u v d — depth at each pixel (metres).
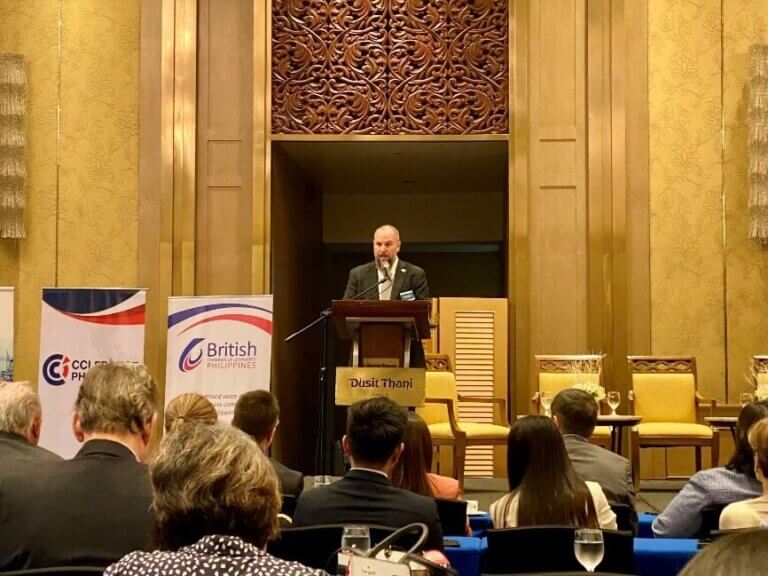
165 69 8.24
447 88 8.20
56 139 8.37
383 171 9.85
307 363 9.96
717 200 7.89
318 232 10.74
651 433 6.74
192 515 1.56
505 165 9.55
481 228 11.21
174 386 6.31
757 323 7.82
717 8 7.98
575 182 8.02
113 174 8.32
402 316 4.50
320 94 8.24
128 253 8.26
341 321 4.58
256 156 8.16
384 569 1.73
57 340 6.10
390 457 2.80
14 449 2.72
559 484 3.05
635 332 7.86
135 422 2.44
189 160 8.21
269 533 1.62
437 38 8.23
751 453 3.38
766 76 7.76
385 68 8.23
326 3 8.27
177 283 8.16
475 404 7.91
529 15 8.10
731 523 2.90
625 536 2.57
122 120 8.34
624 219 7.89
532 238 8.02
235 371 6.30
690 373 7.25
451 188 10.86
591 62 7.99
